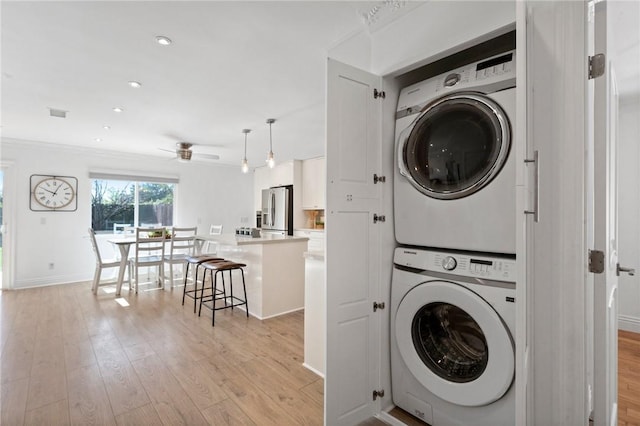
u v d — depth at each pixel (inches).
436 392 61.4
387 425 67.7
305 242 153.4
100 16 71.4
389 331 72.3
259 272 139.1
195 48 85.6
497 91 55.4
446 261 61.2
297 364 95.3
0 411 71.4
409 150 67.6
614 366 57.1
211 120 148.2
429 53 63.2
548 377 46.8
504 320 53.1
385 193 71.4
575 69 44.6
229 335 118.0
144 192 240.1
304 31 77.8
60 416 69.9
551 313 46.4
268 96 119.5
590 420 47.5
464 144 59.6
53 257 200.5
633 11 70.2
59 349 104.2
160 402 75.6
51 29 76.0
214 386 82.7
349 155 65.7
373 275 69.5
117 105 127.9
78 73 99.3
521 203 38.9
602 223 45.6
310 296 94.0
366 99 68.7
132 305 156.3
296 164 243.0
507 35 64.9
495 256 56.4
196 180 263.1
